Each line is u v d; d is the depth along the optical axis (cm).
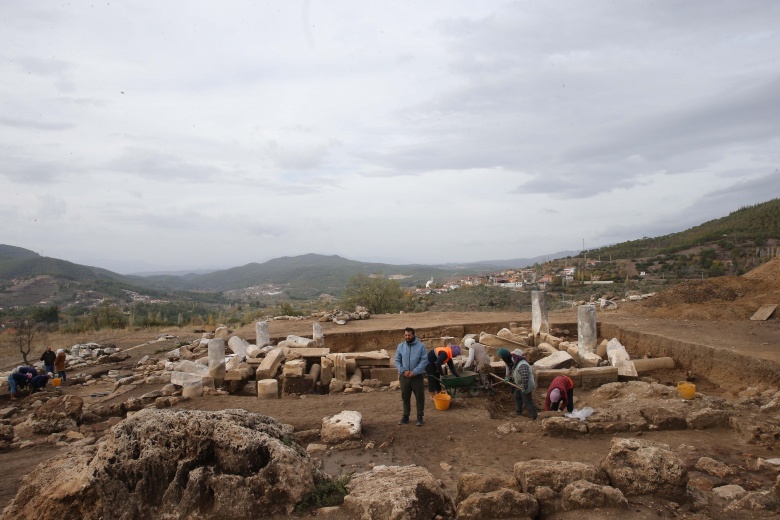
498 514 459
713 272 4319
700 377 1262
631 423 810
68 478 533
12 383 1377
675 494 495
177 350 1914
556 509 472
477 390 1085
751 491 552
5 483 720
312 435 815
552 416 870
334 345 1847
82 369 1836
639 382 1092
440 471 659
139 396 1212
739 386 1130
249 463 493
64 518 507
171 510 479
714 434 782
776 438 735
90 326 3175
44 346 2473
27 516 513
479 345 1114
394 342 1858
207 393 1148
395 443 778
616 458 519
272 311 3456
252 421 551
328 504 504
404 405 870
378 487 493
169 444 502
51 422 990
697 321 1720
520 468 515
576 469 507
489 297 3653
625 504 473
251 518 472
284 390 1184
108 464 495
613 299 2964
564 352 1333
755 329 1495
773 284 1953
